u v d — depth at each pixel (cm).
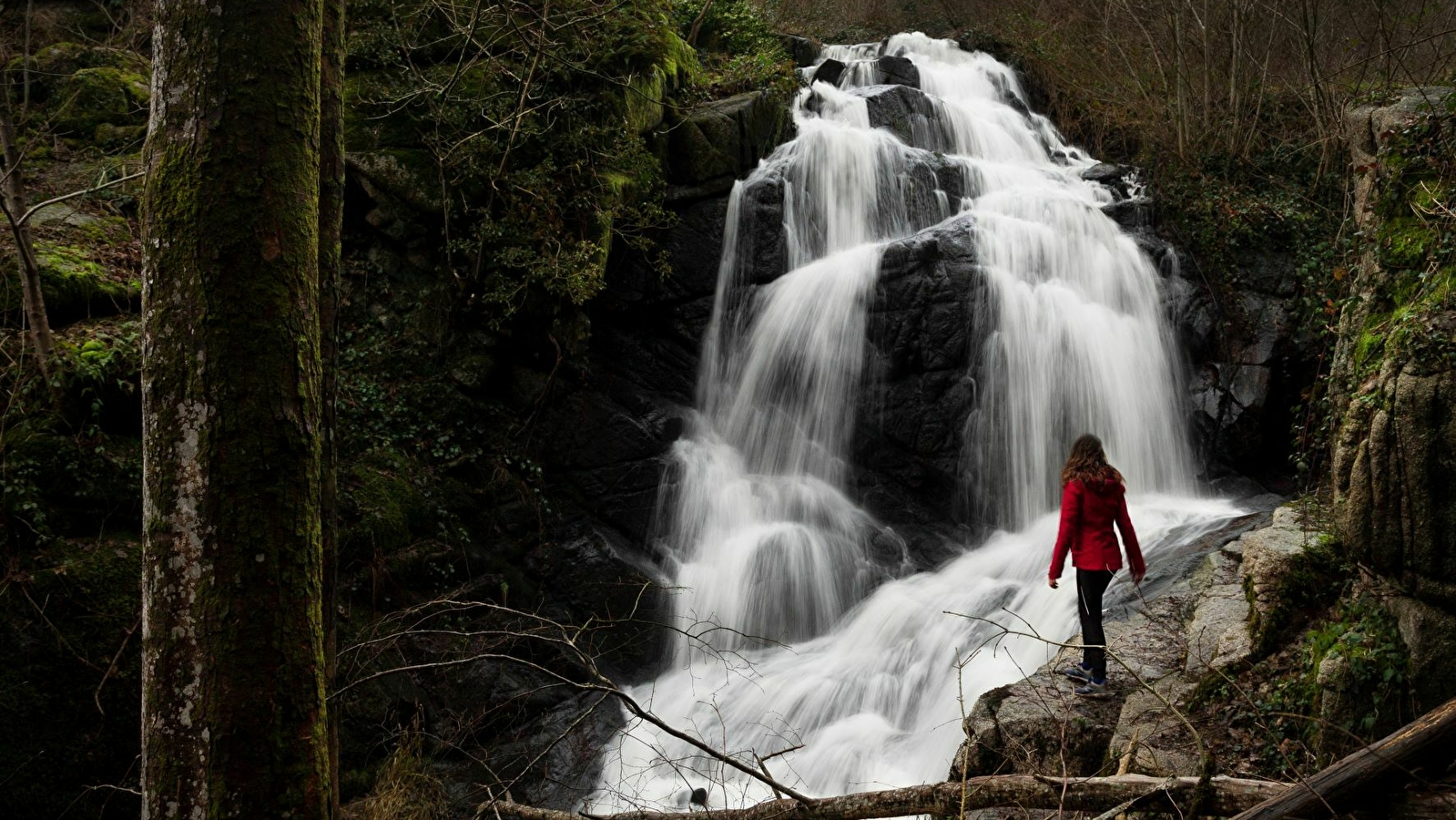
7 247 847
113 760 699
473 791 779
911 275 1141
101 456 757
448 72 1037
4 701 666
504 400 1038
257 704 346
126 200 988
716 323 1196
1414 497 480
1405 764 391
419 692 823
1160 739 587
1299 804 391
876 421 1132
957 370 1123
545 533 1008
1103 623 760
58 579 703
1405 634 510
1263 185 1426
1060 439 1138
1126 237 1285
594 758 827
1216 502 1116
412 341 1008
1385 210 631
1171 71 1577
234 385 348
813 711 855
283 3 366
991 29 1864
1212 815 413
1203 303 1248
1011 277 1166
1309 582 645
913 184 1342
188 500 346
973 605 912
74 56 1127
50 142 1048
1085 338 1163
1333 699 523
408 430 966
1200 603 739
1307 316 1208
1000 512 1114
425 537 918
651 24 1180
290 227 362
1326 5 1524
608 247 1055
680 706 897
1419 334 491
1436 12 1405
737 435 1173
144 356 357
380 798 717
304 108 370
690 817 495
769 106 1312
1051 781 439
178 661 345
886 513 1122
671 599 1006
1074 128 1644
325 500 407
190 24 355
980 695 734
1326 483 801
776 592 1022
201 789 341
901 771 754
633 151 1092
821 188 1270
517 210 1002
